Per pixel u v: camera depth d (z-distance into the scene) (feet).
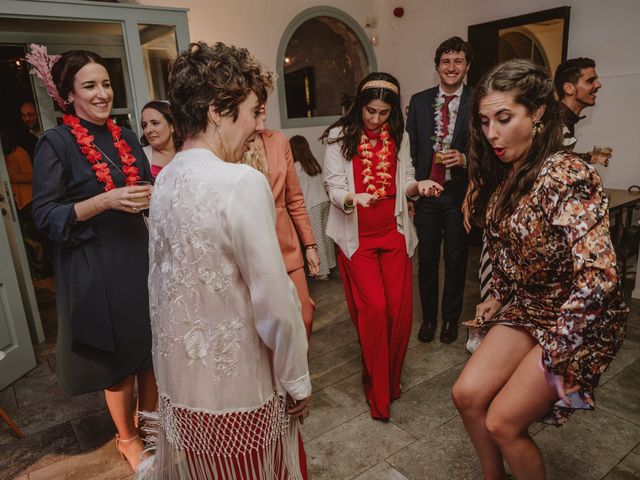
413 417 7.11
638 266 10.91
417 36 17.04
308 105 17.95
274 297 3.07
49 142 5.41
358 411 7.35
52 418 7.86
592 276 3.62
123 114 11.57
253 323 3.27
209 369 3.27
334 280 13.97
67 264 5.56
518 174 4.23
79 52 5.55
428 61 16.92
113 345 5.66
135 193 5.08
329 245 13.75
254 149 6.15
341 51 18.34
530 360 4.15
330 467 6.13
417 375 8.31
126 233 5.80
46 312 13.19
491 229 4.70
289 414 3.64
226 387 3.28
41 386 8.98
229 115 3.21
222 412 3.31
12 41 10.75
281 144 6.57
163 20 11.15
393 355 7.27
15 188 15.30
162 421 3.64
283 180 6.41
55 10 9.82
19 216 15.51
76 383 5.72
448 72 8.71
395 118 7.18
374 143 7.19
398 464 6.14
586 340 3.98
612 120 12.53
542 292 4.38
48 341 11.10
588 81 8.17
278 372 3.36
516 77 4.01
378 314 6.79
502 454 4.66
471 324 5.12
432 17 16.40
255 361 3.33
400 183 7.30
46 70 5.47
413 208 9.18
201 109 3.15
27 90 14.75
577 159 3.94
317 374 8.59
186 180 3.15
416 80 17.51
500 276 4.93
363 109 6.94
